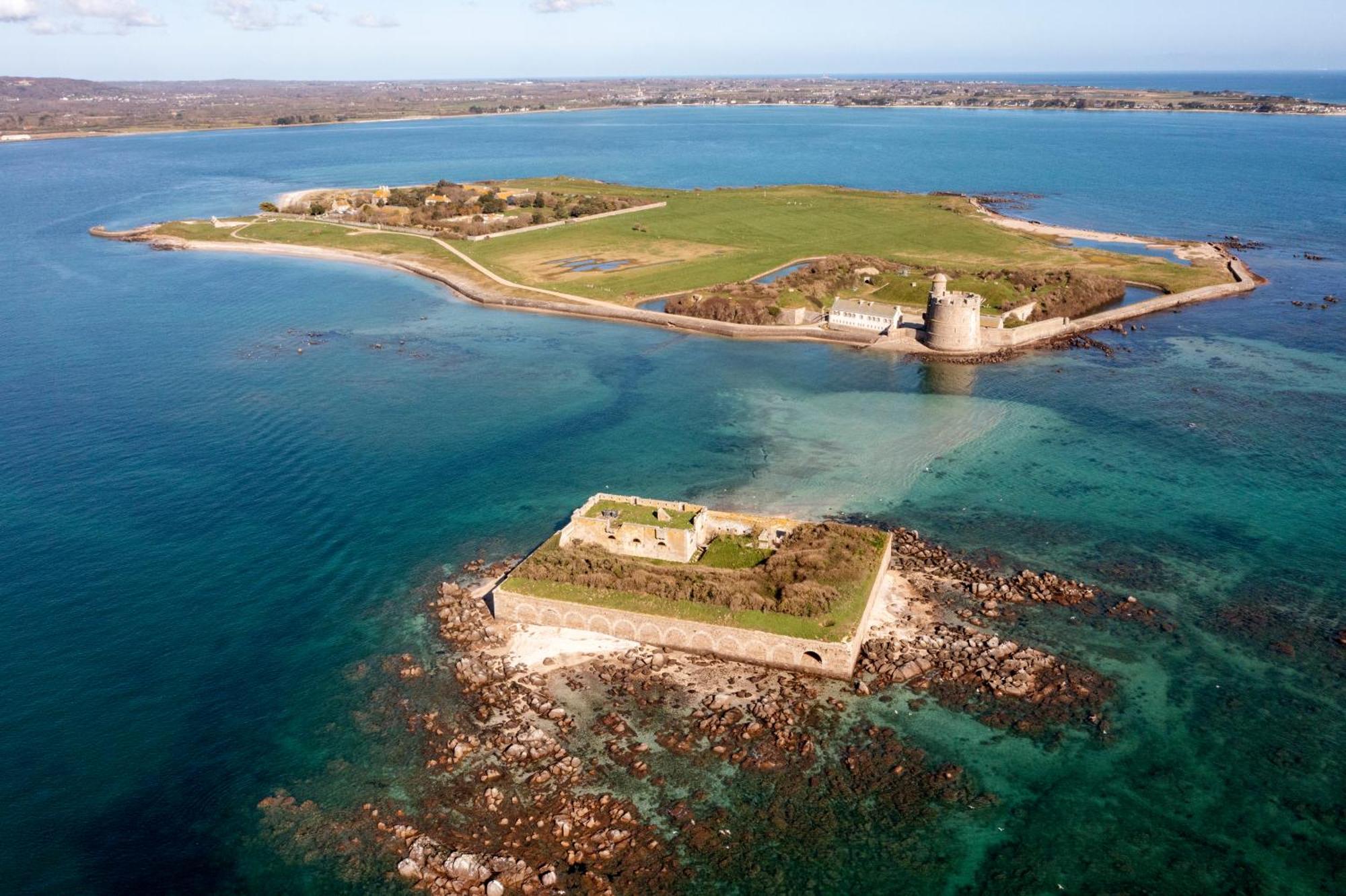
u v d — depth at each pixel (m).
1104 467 117.38
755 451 125.00
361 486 116.44
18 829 63.28
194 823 63.97
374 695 77.06
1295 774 66.44
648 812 64.00
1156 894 57.31
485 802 65.00
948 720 72.50
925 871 59.31
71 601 90.44
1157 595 89.12
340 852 61.34
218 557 99.19
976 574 92.88
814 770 67.69
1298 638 82.00
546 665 80.44
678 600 84.38
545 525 105.75
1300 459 117.44
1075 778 66.56
